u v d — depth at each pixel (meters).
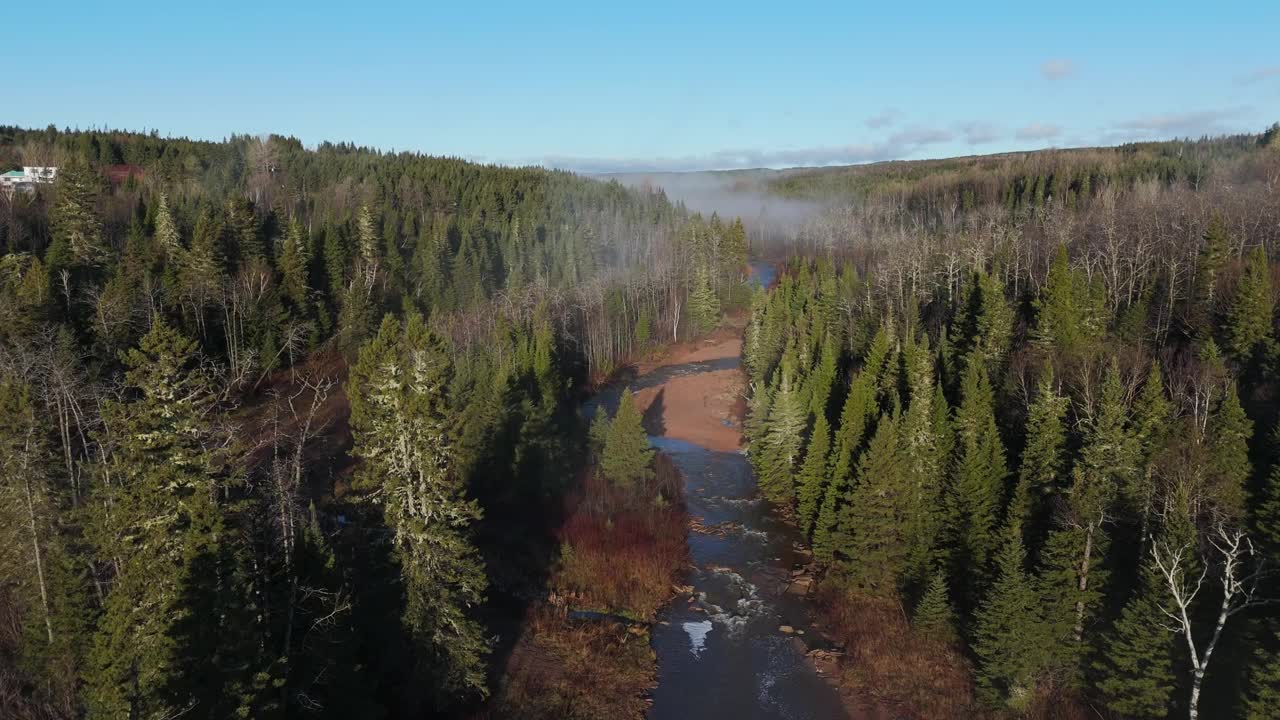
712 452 89.25
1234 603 38.38
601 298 127.44
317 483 58.72
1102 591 41.75
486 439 62.28
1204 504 43.53
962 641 44.88
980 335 71.75
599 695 41.94
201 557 28.88
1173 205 109.62
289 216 132.12
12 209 103.94
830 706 42.06
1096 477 46.00
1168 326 73.75
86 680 28.95
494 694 40.19
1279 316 68.19
